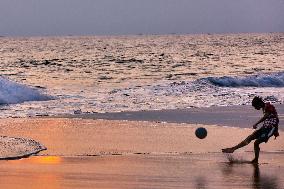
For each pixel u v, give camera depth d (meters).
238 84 109.12
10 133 48.69
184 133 49.28
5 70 172.38
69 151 40.03
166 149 41.22
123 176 31.38
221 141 45.06
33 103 79.56
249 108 72.00
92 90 103.19
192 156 38.53
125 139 45.69
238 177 31.62
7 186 28.55
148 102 80.44
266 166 35.19
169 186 29.06
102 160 36.72
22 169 33.12
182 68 181.75
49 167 33.91
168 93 92.81
